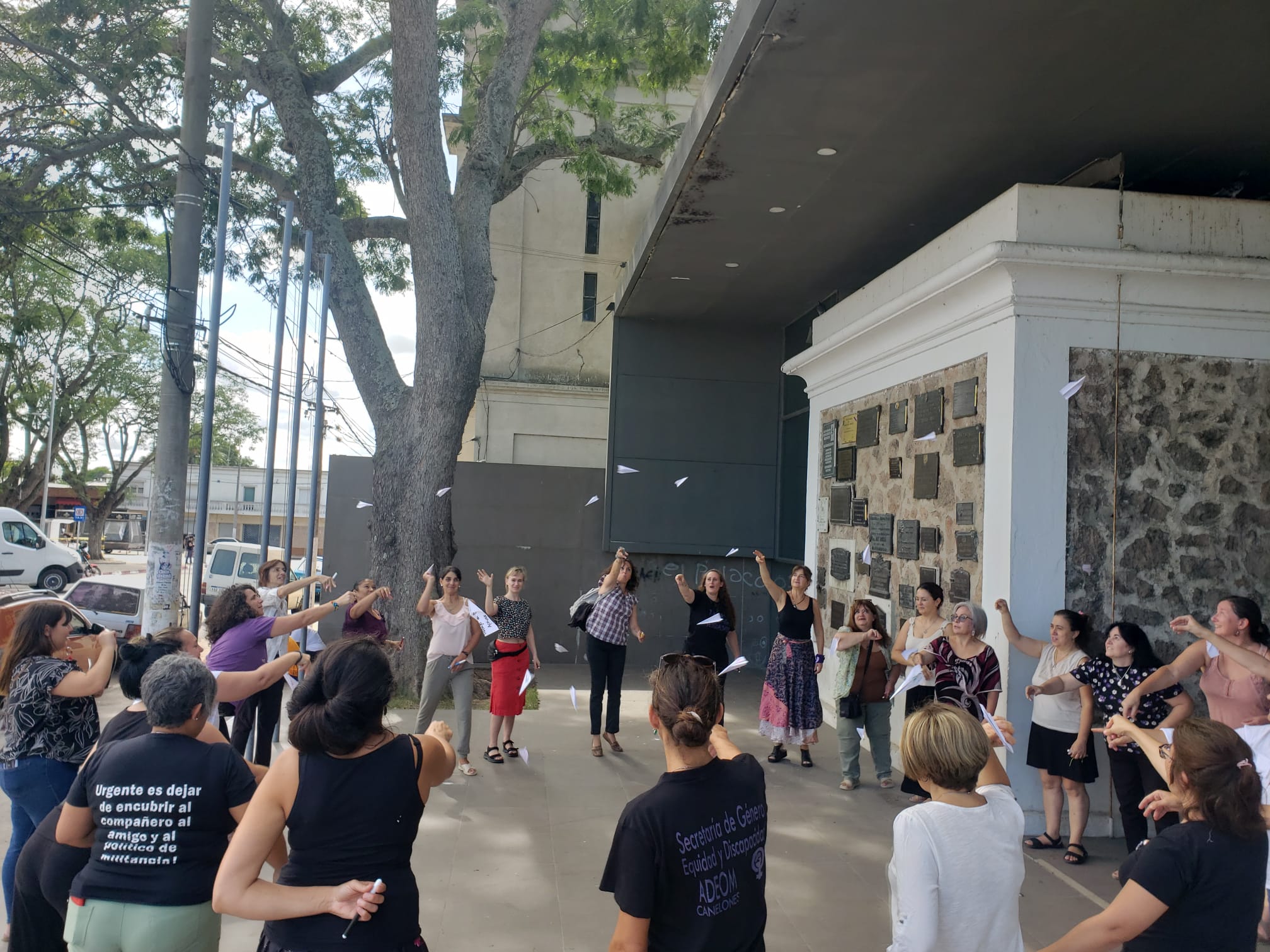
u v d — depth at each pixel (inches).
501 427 660.7
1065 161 287.7
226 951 159.6
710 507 517.0
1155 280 231.3
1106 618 229.9
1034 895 187.3
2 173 510.3
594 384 666.8
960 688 219.8
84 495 1444.4
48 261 848.3
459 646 272.8
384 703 95.0
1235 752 96.0
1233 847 93.6
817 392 387.5
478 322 410.6
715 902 87.7
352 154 552.1
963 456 255.3
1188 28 208.2
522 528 535.5
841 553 353.4
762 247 377.7
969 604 223.9
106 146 486.9
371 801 92.5
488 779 267.3
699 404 518.9
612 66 515.8
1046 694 210.7
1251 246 235.8
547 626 533.3
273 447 283.1
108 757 108.8
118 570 1349.7
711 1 471.5
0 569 804.6
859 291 334.0
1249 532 236.2
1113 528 231.8
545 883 191.2
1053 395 231.8
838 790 264.5
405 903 93.7
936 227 350.6
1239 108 247.9
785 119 261.7
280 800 91.7
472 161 426.9
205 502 231.6
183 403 260.8
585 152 534.3
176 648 140.6
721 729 109.3
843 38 218.2
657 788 91.4
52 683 143.3
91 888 104.0
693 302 472.7
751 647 521.3
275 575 274.7
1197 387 235.9
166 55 488.4
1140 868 94.3
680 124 653.3
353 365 407.8
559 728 340.2
